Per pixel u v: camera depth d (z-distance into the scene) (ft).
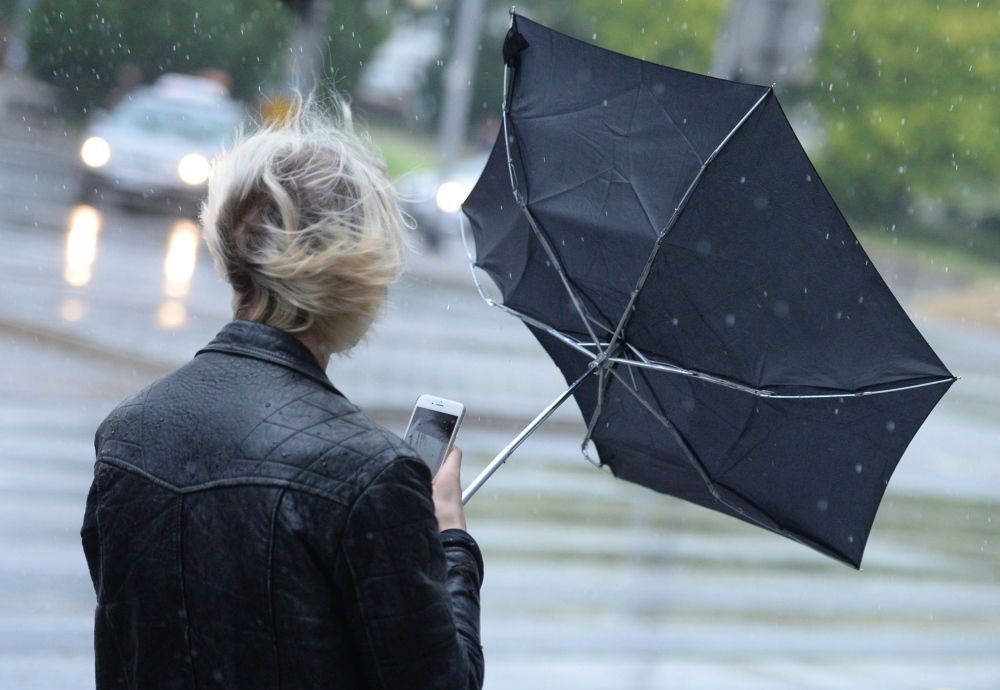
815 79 511.40
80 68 409.69
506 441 144.25
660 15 529.04
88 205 264.93
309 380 24.22
